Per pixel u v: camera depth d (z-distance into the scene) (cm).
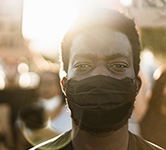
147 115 328
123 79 156
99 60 155
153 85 329
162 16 384
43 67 427
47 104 367
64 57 169
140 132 328
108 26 156
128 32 160
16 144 360
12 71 431
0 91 384
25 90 382
